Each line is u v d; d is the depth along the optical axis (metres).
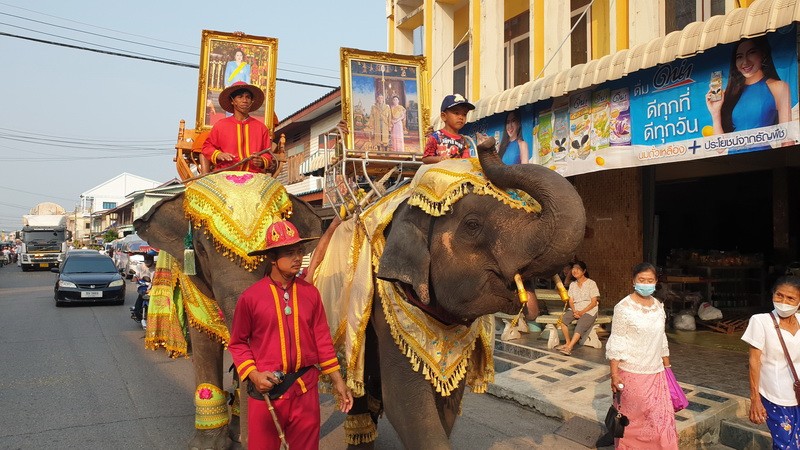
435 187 3.02
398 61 5.43
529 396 6.45
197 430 4.80
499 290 2.81
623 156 7.66
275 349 3.37
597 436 5.45
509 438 5.59
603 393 6.37
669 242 12.34
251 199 4.47
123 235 45.38
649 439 4.57
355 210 4.09
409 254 3.02
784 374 4.18
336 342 3.95
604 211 10.96
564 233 2.54
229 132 5.13
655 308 4.68
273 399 3.36
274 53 6.11
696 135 6.77
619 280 10.67
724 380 6.62
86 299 16.34
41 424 5.93
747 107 6.23
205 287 4.79
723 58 6.45
